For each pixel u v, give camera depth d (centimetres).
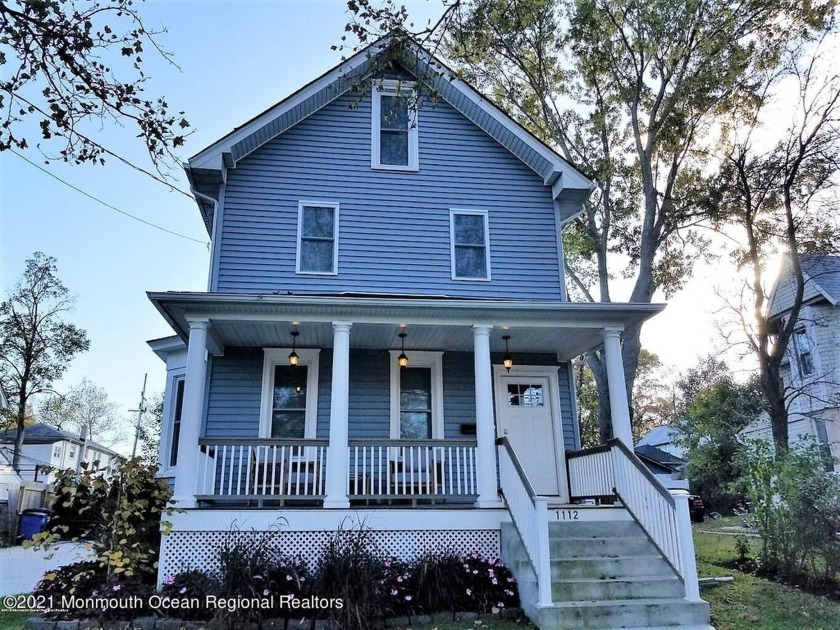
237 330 932
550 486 1039
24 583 1055
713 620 684
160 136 540
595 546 762
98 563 723
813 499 845
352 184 1117
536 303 888
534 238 1149
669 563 723
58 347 2622
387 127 1169
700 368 2991
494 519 812
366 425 1017
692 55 1412
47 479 2730
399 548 789
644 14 1374
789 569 860
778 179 1384
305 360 1037
